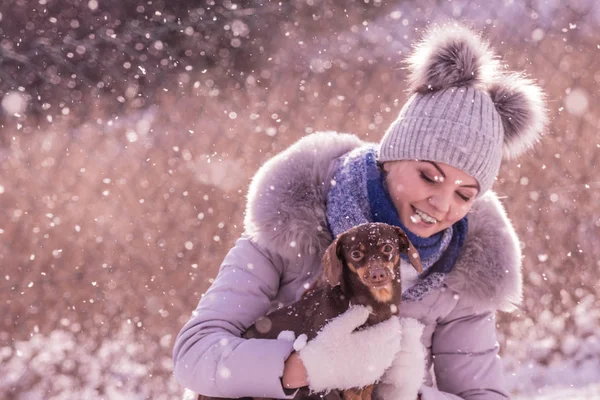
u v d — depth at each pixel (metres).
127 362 6.06
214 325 2.97
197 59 9.61
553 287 6.22
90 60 8.14
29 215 7.02
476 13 8.10
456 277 3.10
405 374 2.73
